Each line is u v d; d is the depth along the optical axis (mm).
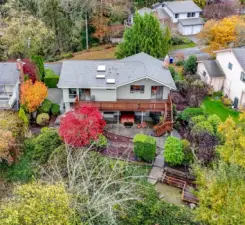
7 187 26922
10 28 47594
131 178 25547
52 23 57250
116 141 31891
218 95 41625
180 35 66000
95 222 19406
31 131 33344
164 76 35125
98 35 63812
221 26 46938
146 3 74438
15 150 29344
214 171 21250
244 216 17078
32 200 16516
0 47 48000
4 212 16016
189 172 27781
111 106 33938
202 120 32750
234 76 39875
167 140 28953
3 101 33656
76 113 29391
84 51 62312
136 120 35656
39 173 26297
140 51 46250
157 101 34875
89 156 25703
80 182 22500
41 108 35375
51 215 16016
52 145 28719
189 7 68312
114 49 62125
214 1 74375
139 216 23016
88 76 34344
